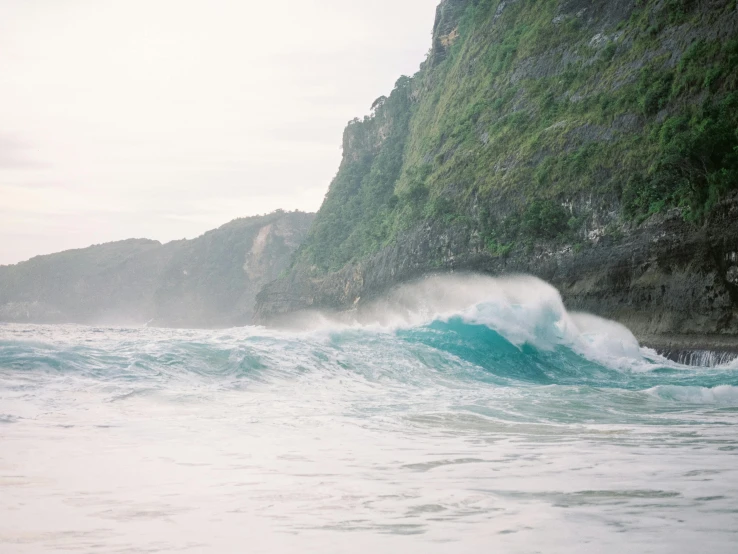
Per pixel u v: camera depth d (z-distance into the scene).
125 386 12.27
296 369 15.91
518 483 5.80
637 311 42.50
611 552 3.73
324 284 121.19
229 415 10.43
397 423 10.09
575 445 8.20
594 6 75.81
